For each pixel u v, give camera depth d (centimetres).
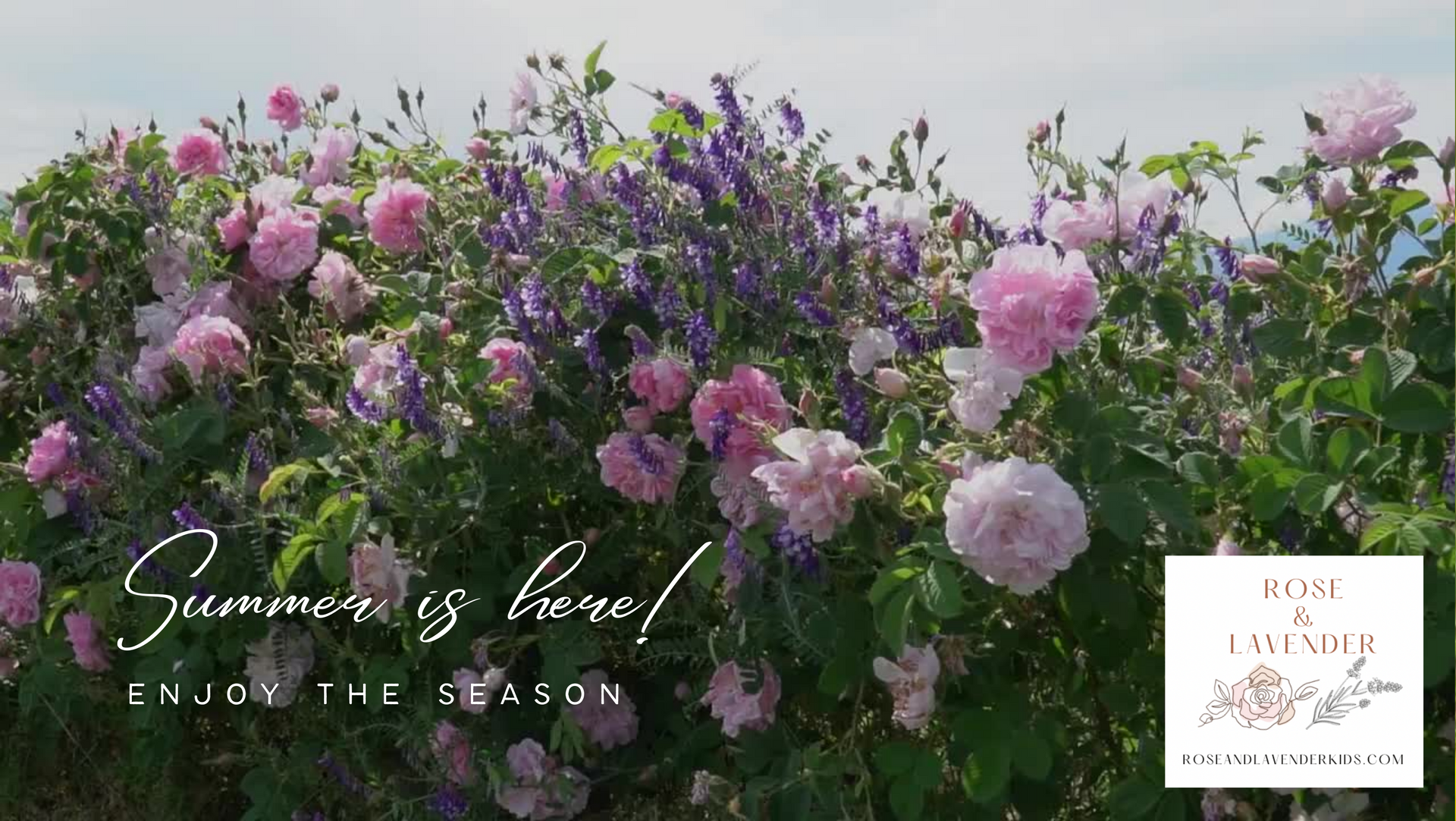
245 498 325
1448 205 276
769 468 231
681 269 313
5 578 362
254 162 471
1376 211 270
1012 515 209
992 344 232
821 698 284
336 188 412
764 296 308
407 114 443
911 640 241
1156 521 248
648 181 338
